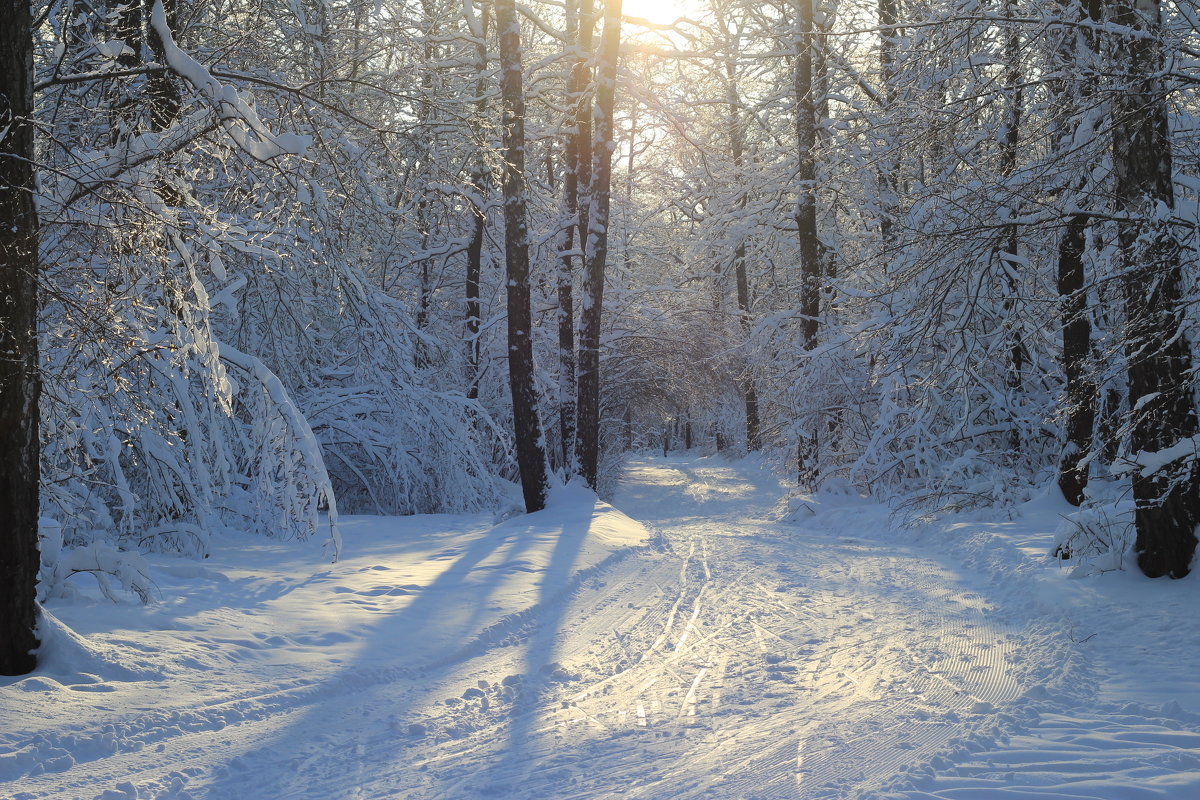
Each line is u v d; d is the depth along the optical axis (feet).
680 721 19.31
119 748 17.04
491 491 63.57
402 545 42.73
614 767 16.55
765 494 84.99
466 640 25.62
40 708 18.31
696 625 28.53
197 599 28.14
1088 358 37.37
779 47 75.20
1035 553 36.65
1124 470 29.68
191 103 25.61
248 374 28.94
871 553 44.52
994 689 21.11
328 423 59.06
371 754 17.28
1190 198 33.01
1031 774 15.07
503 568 35.78
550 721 19.34
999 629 27.37
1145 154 29.35
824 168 65.05
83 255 25.52
